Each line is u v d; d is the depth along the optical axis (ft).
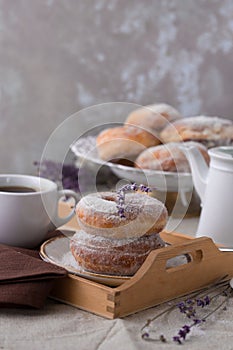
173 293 2.65
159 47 4.54
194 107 4.61
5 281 2.50
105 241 2.61
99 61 4.58
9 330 2.38
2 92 4.64
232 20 4.47
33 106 4.65
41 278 2.51
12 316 2.46
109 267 2.60
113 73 4.59
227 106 4.59
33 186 3.08
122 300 2.47
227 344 2.37
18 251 2.81
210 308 2.61
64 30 4.54
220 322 2.52
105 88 4.61
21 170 4.74
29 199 2.86
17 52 4.58
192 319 2.52
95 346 2.31
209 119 3.86
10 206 2.86
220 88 4.57
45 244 2.83
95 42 4.55
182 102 4.61
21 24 4.54
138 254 2.61
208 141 3.78
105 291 2.47
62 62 4.58
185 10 4.49
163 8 4.49
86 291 2.51
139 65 4.58
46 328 2.40
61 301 2.57
